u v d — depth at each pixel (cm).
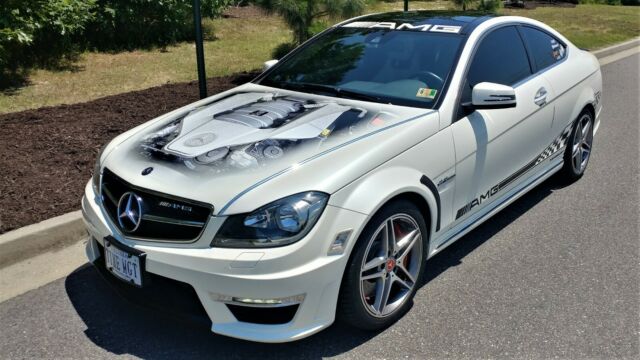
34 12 810
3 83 782
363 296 316
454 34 427
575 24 1645
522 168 459
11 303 362
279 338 291
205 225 287
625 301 370
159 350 320
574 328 342
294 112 370
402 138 338
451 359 314
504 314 355
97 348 322
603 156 656
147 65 928
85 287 381
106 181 338
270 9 925
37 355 316
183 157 323
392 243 329
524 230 471
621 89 984
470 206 401
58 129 615
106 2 1002
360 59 432
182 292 297
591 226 479
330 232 292
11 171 511
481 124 393
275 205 287
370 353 319
